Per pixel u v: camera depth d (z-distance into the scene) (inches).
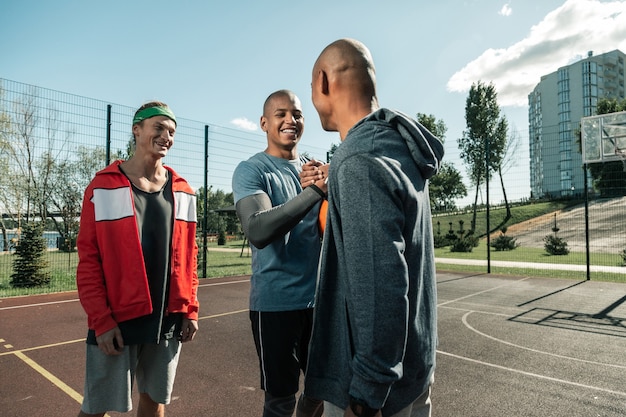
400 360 38.7
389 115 42.6
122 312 76.4
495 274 491.2
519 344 191.8
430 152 44.3
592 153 523.2
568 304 295.6
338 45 49.1
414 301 42.1
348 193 39.6
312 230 84.7
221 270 536.7
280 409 80.4
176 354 87.6
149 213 83.5
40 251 398.3
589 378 146.3
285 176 88.1
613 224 1106.1
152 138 85.1
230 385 138.9
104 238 76.6
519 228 1298.0
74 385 140.1
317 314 45.4
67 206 633.0
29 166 505.0
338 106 49.1
